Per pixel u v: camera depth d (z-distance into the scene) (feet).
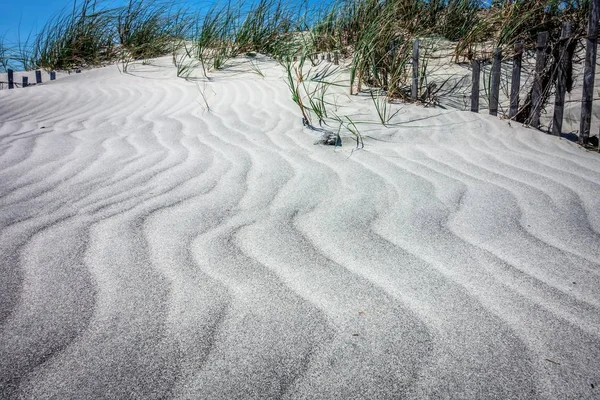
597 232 5.30
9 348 3.36
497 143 9.73
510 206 6.07
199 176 7.13
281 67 18.12
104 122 11.50
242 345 3.43
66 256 4.65
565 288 4.13
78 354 3.32
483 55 16.98
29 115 12.75
